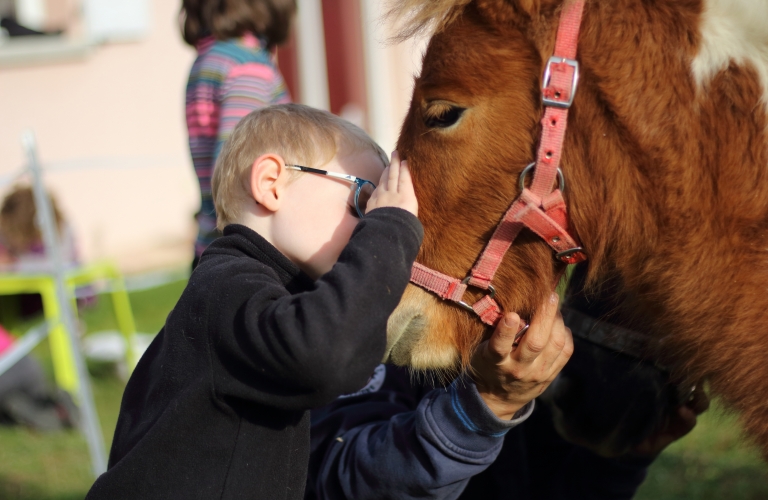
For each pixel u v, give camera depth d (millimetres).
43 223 3195
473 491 1926
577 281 1899
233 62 2562
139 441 1505
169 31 8734
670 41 1497
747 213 1512
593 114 1533
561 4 1524
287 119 1677
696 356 1643
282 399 1421
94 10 8672
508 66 1537
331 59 7199
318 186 1630
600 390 1846
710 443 3400
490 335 1681
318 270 1625
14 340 4352
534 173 1538
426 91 1594
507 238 1587
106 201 8875
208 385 1467
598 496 1958
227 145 1729
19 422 4152
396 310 1675
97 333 5531
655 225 1570
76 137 8852
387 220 1493
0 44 8641
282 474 1532
